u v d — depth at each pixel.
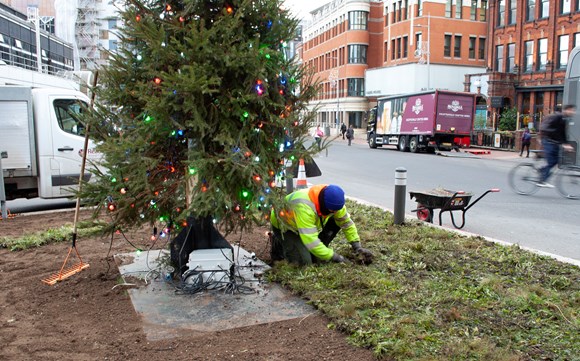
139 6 4.94
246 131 4.73
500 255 6.12
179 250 5.15
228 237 7.44
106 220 7.09
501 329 3.95
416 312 4.27
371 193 13.23
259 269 5.64
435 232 7.39
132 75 5.03
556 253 7.14
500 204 11.74
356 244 5.97
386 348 3.61
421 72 46.03
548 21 36.38
